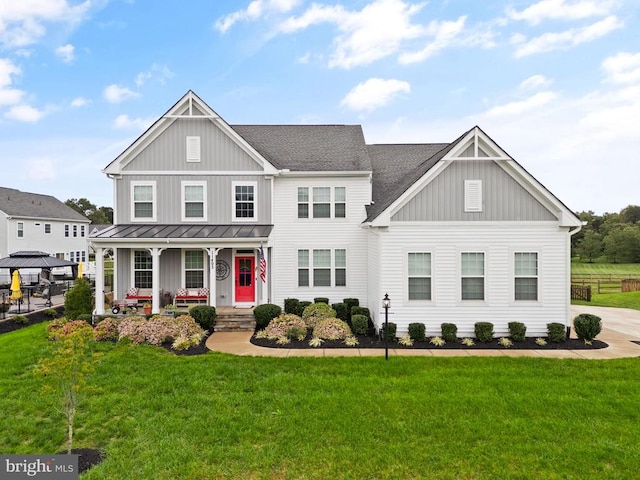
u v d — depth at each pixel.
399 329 13.24
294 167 17.28
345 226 17.06
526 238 13.15
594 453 5.84
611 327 15.21
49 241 39.75
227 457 5.73
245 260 17.27
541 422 6.76
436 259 13.23
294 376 8.97
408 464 5.56
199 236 15.36
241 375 9.05
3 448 6.11
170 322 12.73
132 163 17.03
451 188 13.23
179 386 8.37
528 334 13.09
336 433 6.39
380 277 13.32
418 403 7.47
